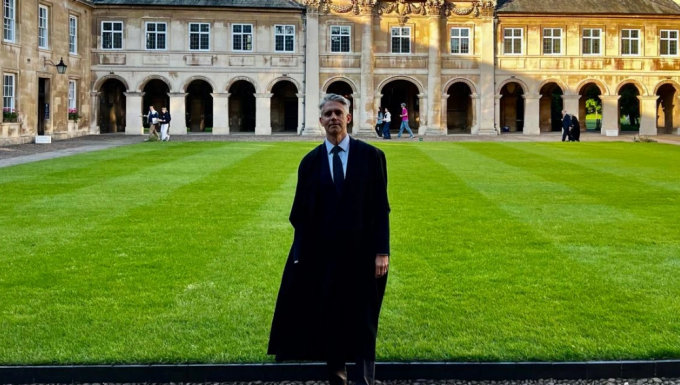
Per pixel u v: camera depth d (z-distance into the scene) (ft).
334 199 21.57
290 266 22.17
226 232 42.63
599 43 172.45
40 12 135.74
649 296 29.96
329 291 21.44
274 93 187.21
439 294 30.35
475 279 32.60
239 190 60.34
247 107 189.98
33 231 42.86
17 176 69.26
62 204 52.54
